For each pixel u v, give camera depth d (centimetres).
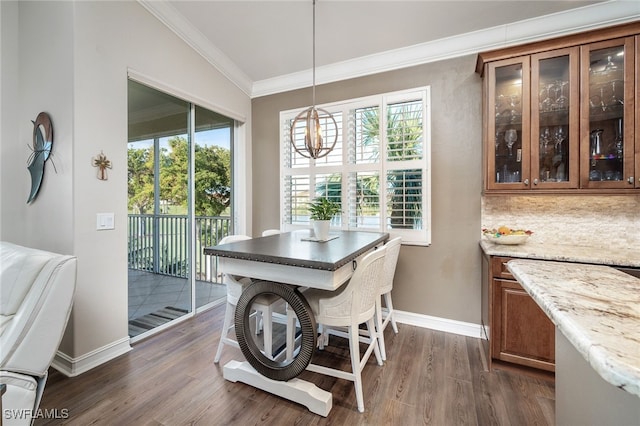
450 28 251
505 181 227
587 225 229
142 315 254
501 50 219
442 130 269
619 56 194
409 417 159
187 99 278
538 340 192
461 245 264
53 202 206
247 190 366
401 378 195
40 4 213
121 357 218
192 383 187
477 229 258
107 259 213
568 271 98
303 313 164
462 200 263
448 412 163
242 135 361
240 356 221
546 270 99
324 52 295
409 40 269
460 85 262
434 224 273
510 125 224
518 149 221
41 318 124
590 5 218
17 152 233
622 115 194
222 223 340
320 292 189
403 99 283
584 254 194
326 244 205
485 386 186
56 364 203
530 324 194
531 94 213
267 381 177
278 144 356
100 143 207
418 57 276
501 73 225
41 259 132
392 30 258
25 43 226
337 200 316
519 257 197
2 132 226
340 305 167
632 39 189
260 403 169
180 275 287
